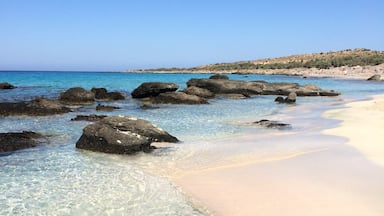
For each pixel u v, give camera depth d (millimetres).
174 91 44562
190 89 45750
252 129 23984
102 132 18141
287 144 19281
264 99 46156
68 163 16047
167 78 108875
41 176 14227
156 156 17281
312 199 11562
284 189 12523
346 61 134750
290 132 22766
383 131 22062
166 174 14562
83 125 25047
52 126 24594
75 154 17531
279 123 25531
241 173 14461
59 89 55719
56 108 30188
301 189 12469
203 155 17391
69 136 21531
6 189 12789
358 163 15289
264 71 144375
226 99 45844
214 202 11633
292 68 143500
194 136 21766
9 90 52688
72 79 94125
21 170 14969
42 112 29422
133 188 12945
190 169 15211
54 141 20188
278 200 11594
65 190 12727
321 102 42281
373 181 13086
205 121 27406
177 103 39469
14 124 25188
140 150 17844
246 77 112562
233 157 16953
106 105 37125
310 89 51500
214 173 14578
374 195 11789
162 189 12844
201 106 37719
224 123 26438
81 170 15047
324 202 11297
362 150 17375
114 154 17562
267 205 11250
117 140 17750
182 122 26875
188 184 13336
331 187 12570
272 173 14312
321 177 13633
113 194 12367
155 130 20016
